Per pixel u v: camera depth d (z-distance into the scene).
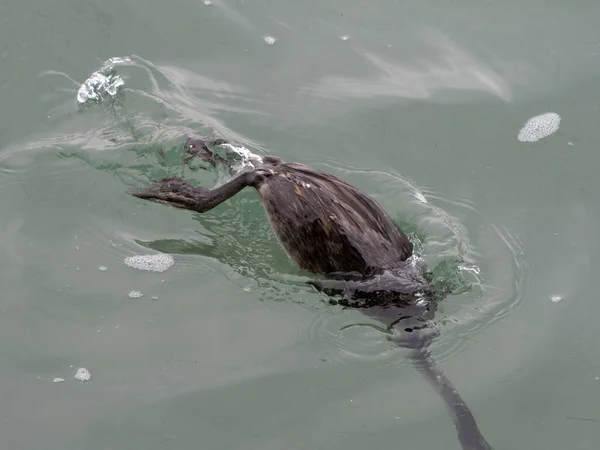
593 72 9.10
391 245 6.96
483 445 5.90
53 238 7.49
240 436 6.13
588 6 9.91
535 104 8.84
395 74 9.15
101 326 6.83
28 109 8.60
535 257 7.46
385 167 8.23
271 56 9.30
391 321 6.80
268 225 7.68
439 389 6.36
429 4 9.89
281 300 7.08
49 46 9.18
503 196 8.01
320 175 6.99
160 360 6.60
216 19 9.66
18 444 5.99
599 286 7.23
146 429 6.14
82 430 6.11
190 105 8.66
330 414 6.29
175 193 7.09
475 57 9.34
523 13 9.90
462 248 7.45
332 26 9.73
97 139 8.29
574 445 6.14
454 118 8.72
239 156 7.56
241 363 6.61
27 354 6.59
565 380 6.55
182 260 7.38
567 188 8.07
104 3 9.66
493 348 6.74
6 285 7.07
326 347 6.75
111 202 7.82
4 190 7.83
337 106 8.78
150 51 9.21
